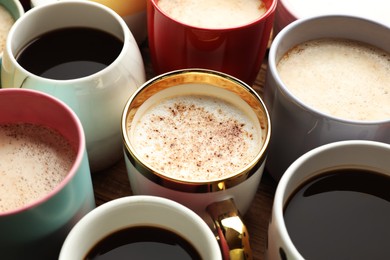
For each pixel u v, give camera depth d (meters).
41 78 0.52
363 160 0.51
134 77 0.55
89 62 0.57
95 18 0.58
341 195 0.52
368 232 0.50
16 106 0.51
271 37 0.66
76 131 0.49
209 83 0.55
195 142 0.54
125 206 0.48
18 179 0.50
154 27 0.58
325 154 0.50
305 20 0.57
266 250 0.50
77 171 0.47
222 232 0.49
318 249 0.49
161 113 0.55
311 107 0.52
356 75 0.58
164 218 0.49
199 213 0.52
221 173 0.52
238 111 0.56
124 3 0.60
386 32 0.58
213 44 0.56
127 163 0.52
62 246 0.47
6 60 0.53
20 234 0.47
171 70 0.59
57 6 0.57
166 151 0.53
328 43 0.60
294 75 0.57
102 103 0.53
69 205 0.48
